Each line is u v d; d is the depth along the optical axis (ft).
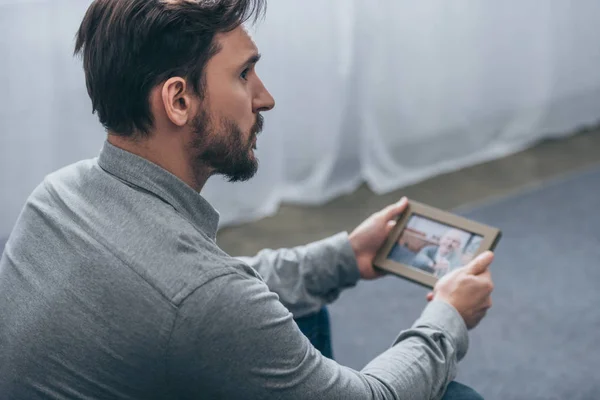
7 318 3.45
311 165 10.79
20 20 8.52
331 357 4.84
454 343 3.95
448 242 4.74
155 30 3.28
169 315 3.12
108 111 3.40
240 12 3.40
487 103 11.88
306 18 10.21
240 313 3.16
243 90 3.48
